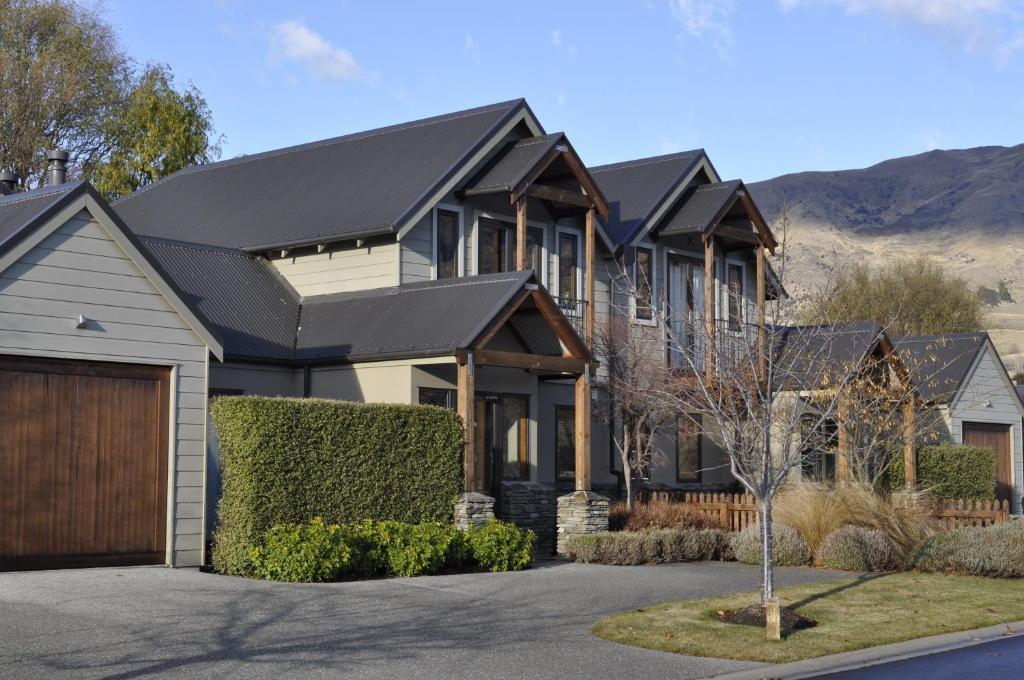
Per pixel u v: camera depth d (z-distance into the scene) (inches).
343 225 971.3
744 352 1026.7
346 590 641.6
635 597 659.4
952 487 1221.7
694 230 1147.9
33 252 663.1
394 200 974.4
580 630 560.1
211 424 792.9
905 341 1393.9
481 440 954.1
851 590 706.8
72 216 678.5
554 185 1063.0
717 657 514.6
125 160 1779.0
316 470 723.4
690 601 644.7
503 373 976.9
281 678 438.6
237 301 965.2
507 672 466.0
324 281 1005.2
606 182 1258.6
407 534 733.9
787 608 635.5
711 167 1243.2
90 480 683.4
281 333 952.3
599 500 909.2
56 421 672.4
